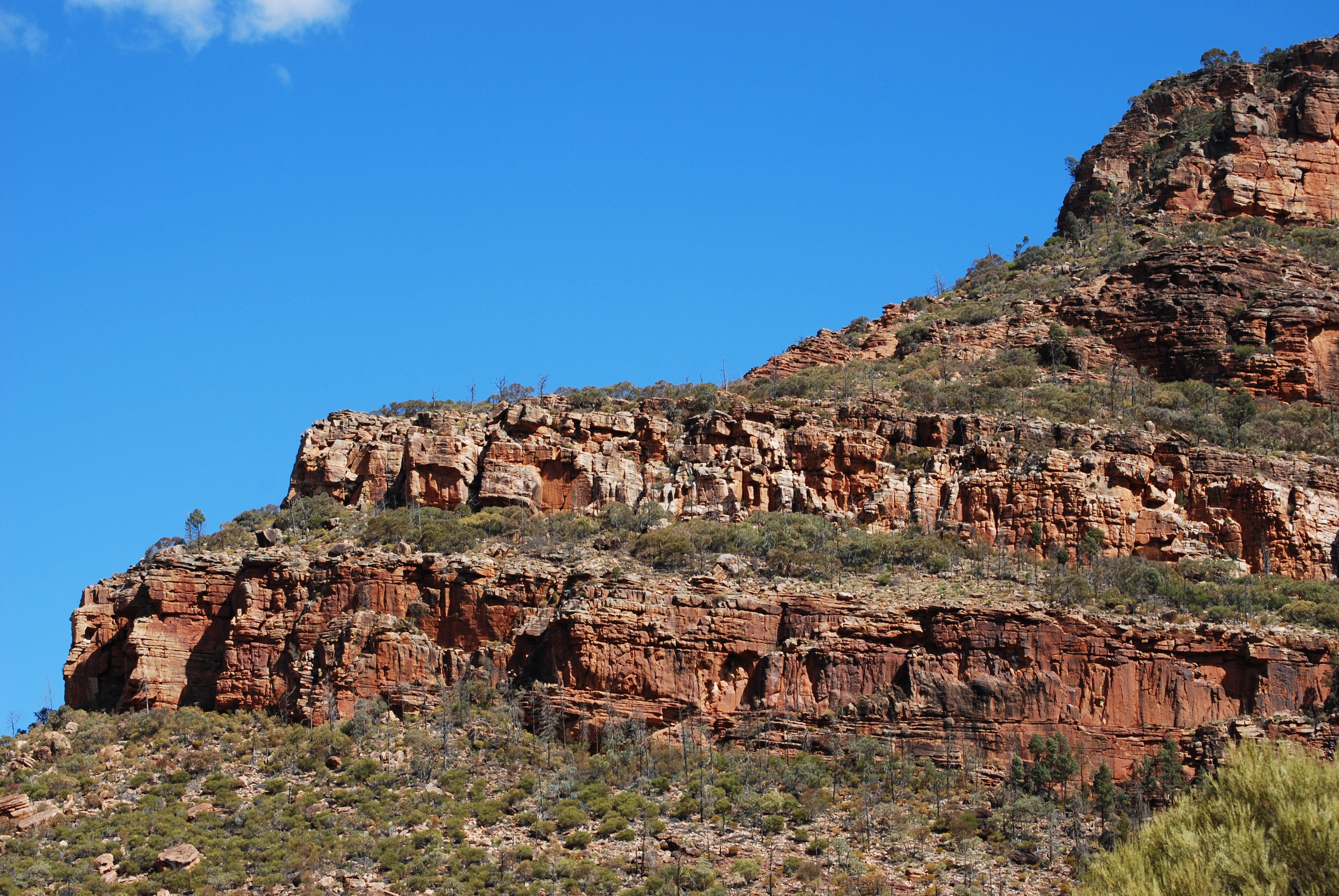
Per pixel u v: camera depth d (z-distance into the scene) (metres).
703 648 109.00
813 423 132.12
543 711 106.88
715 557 115.88
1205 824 69.44
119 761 106.62
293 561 117.12
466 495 127.00
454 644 112.69
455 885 90.31
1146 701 106.94
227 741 108.12
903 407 137.12
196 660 116.81
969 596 111.50
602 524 122.75
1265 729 104.19
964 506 123.88
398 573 114.75
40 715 115.75
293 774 103.44
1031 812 97.94
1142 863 68.38
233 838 96.75
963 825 96.62
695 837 95.50
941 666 108.06
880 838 95.69
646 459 130.25
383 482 128.88
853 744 104.50
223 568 118.75
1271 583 118.88
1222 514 125.19
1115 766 104.75
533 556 117.19
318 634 113.44
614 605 109.69
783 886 90.06
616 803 98.50
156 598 117.38
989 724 106.00
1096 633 108.25
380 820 97.44
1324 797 66.88
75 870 92.88
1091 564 119.00
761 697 107.94
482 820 97.50
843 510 127.62
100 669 118.94
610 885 90.12
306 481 131.12
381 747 105.12
